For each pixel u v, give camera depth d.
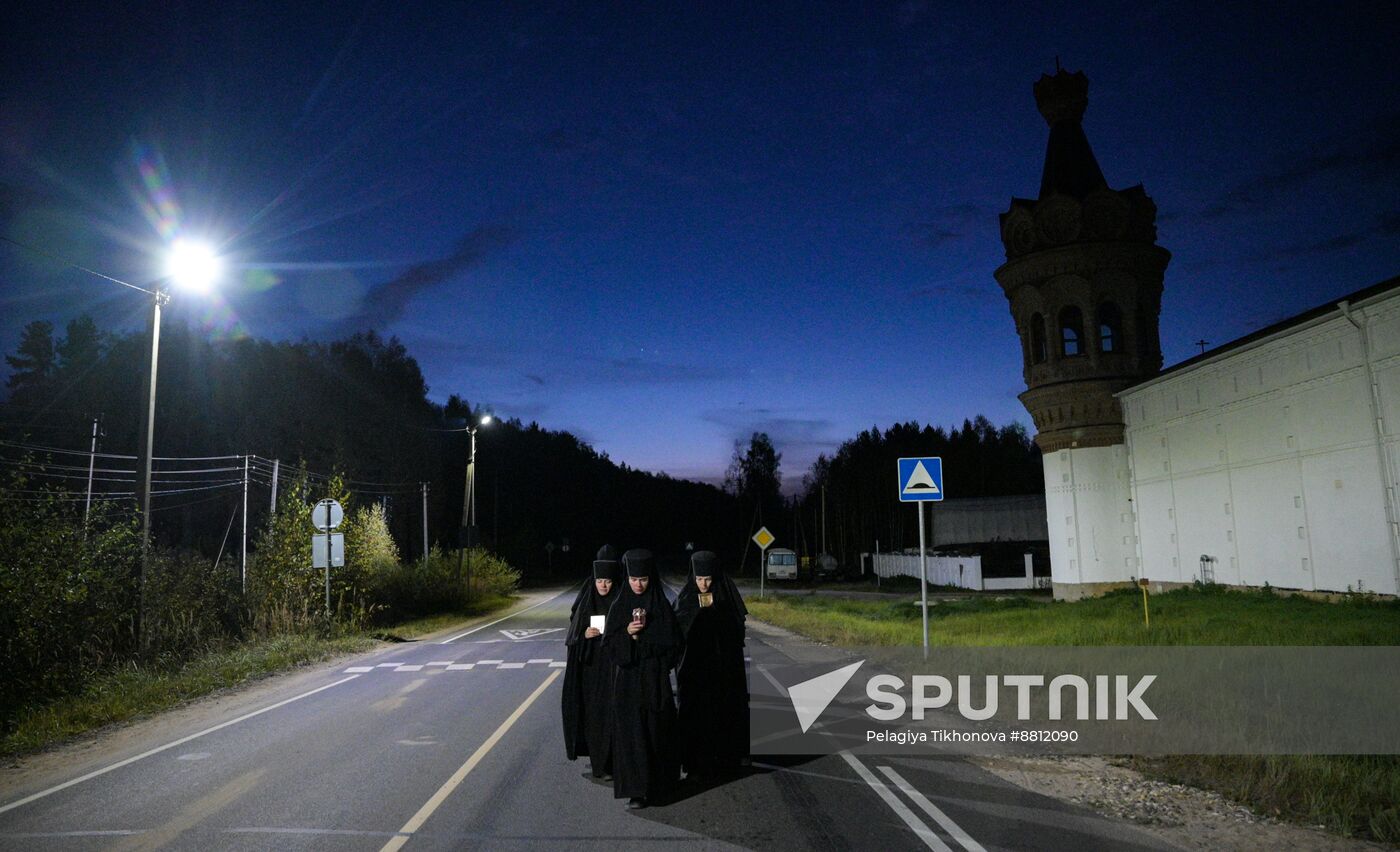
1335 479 20.38
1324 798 6.77
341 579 25.98
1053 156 36.09
